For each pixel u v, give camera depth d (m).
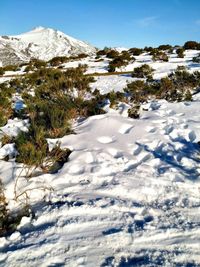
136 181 5.00
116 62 23.19
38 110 8.43
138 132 7.13
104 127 7.34
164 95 11.66
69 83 10.25
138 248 3.43
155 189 4.79
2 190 4.57
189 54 27.91
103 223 3.89
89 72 21.33
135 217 4.00
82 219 3.97
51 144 6.29
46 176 5.13
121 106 9.59
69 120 7.68
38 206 4.41
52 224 3.91
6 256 3.37
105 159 5.76
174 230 3.71
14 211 4.30
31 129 6.67
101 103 9.83
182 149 6.39
